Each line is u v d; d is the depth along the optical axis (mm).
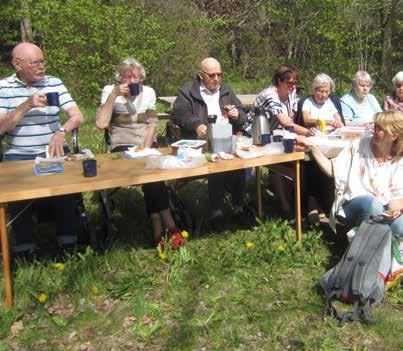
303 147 3512
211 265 3262
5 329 2643
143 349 2506
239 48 16250
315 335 2580
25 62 3482
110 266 3295
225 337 2568
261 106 4535
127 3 11555
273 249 3426
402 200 3205
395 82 4977
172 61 11953
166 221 3582
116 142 4191
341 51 12633
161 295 2971
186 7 12688
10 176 2957
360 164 3273
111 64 10359
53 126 3672
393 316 2719
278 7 14461
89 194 4637
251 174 4977
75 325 2693
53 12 10031
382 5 12070
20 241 3332
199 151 3289
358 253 2783
